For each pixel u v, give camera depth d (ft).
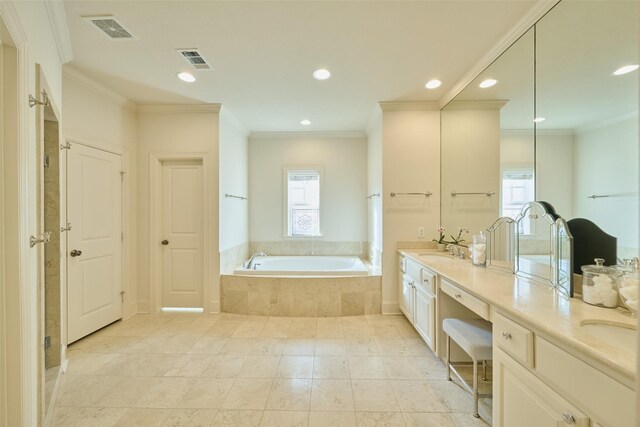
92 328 9.29
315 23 6.23
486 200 7.91
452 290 6.53
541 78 5.90
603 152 4.54
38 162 4.82
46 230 6.96
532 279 5.98
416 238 11.04
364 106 11.20
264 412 5.70
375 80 8.99
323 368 7.31
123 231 10.54
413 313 9.23
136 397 6.16
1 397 4.04
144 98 10.36
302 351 8.21
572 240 4.56
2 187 3.98
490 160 7.70
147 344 8.63
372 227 13.50
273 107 11.25
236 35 6.66
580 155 4.97
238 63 7.92
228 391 6.37
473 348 5.60
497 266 7.38
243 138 14.24
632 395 2.47
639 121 4.02
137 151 11.18
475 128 8.52
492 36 6.71
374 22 6.19
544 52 5.81
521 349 3.91
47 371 6.88
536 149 6.06
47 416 5.43
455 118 9.85
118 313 10.32
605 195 4.50
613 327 3.57
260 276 11.19
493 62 7.50
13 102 4.00
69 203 8.52
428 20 6.13
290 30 6.47
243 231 14.26
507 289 5.19
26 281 4.21
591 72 4.78
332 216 15.07
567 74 5.26
